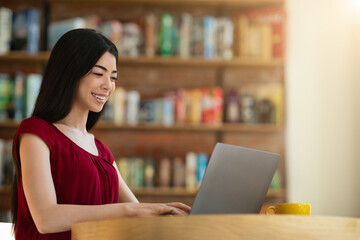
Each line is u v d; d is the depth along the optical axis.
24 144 1.52
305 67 3.65
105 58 1.70
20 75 3.50
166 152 3.74
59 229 1.35
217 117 3.55
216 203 1.34
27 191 1.44
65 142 1.62
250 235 1.09
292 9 3.71
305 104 3.61
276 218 1.10
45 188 1.44
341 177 3.53
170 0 3.75
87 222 1.22
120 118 3.53
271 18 3.59
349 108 3.59
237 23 3.61
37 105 1.68
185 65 3.75
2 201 3.55
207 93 3.57
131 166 3.48
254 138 3.74
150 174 3.48
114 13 3.83
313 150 3.57
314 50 3.66
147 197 3.59
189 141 3.76
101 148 1.86
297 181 3.54
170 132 3.76
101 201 1.69
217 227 1.09
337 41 3.66
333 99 3.61
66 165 1.60
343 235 1.13
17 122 3.46
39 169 1.47
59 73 1.66
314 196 3.52
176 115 3.55
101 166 1.71
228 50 3.58
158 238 1.09
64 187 1.58
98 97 1.70
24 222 1.57
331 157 3.56
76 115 1.73
